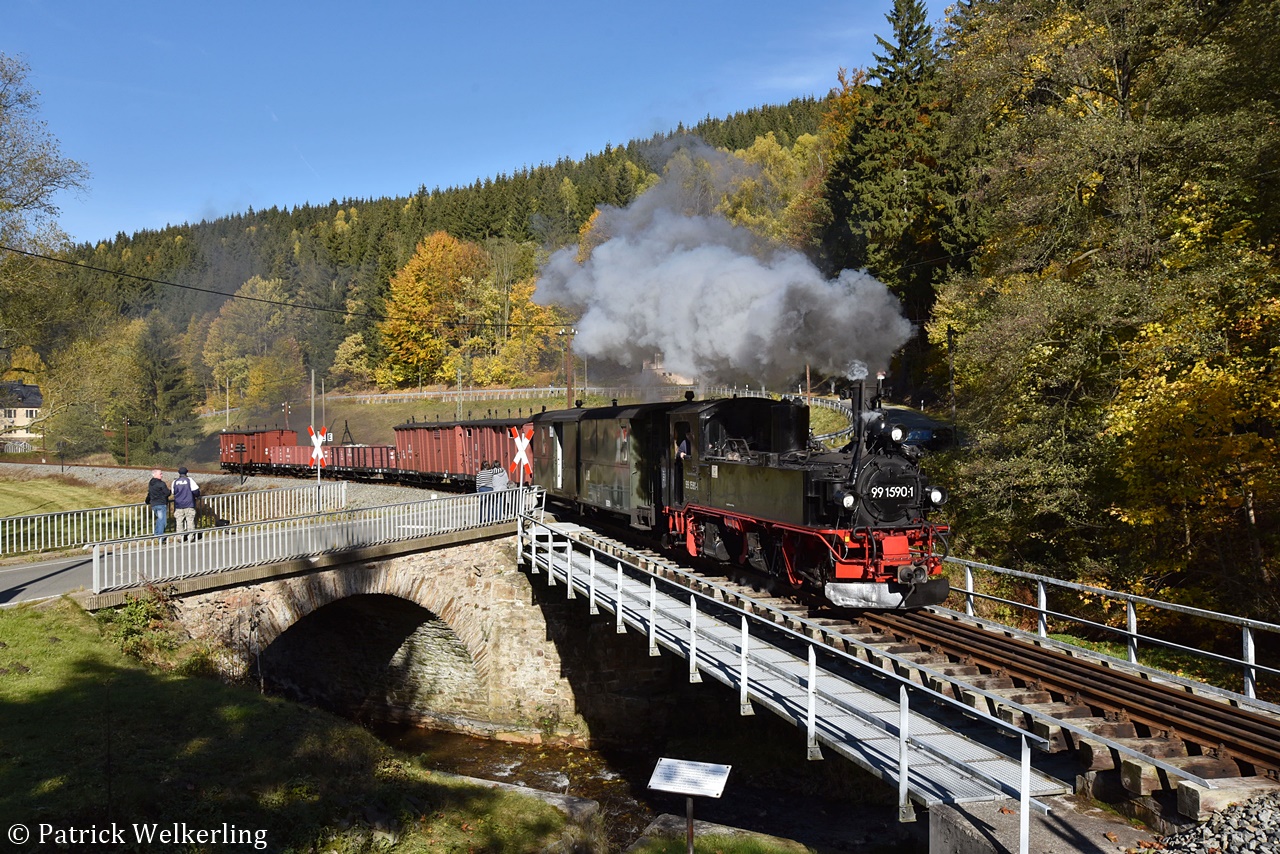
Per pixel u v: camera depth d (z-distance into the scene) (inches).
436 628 815.7
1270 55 627.5
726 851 417.4
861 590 479.5
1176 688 377.1
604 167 3607.3
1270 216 666.8
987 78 774.5
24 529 792.3
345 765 399.2
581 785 708.0
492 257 2881.4
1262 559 621.6
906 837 570.6
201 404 3378.4
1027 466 710.5
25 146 1138.7
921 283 1309.1
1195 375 602.2
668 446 689.0
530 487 873.5
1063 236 746.8
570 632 796.6
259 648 578.6
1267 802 261.7
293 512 1015.6
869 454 506.0
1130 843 267.1
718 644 446.0
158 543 538.3
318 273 3710.6
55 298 1224.2
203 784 348.8
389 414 2608.3
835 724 358.0
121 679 433.1
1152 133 660.7
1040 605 457.7
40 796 313.4
